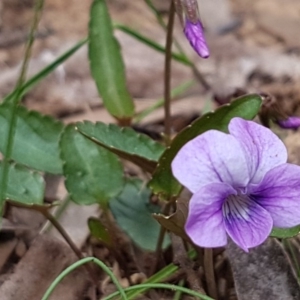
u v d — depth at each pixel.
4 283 0.18
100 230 0.18
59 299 0.18
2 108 0.19
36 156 0.19
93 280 0.19
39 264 0.19
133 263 0.19
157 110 0.26
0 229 0.20
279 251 0.17
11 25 0.33
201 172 0.14
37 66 0.29
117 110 0.21
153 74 0.28
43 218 0.20
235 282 0.17
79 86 0.27
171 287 0.16
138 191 0.20
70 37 0.32
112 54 0.21
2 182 0.17
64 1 0.35
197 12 0.18
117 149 0.17
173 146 0.16
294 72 0.29
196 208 0.14
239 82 0.28
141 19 0.35
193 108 0.26
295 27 0.34
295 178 0.14
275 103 0.19
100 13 0.22
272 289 0.17
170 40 0.20
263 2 0.36
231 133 0.14
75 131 0.19
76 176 0.18
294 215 0.15
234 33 0.34
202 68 0.30
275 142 0.15
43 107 0.27
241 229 0.14
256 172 0.15
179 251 0.18
